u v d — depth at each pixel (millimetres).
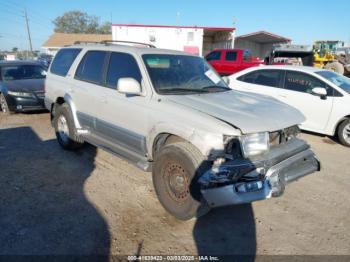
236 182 2885
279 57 18125
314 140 6660
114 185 4188
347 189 4250
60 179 4340
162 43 24125
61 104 5594
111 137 4316
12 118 8234
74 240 2990
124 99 3914
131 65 3986
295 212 3631
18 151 5473
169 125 3281
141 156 3875
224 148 2898
